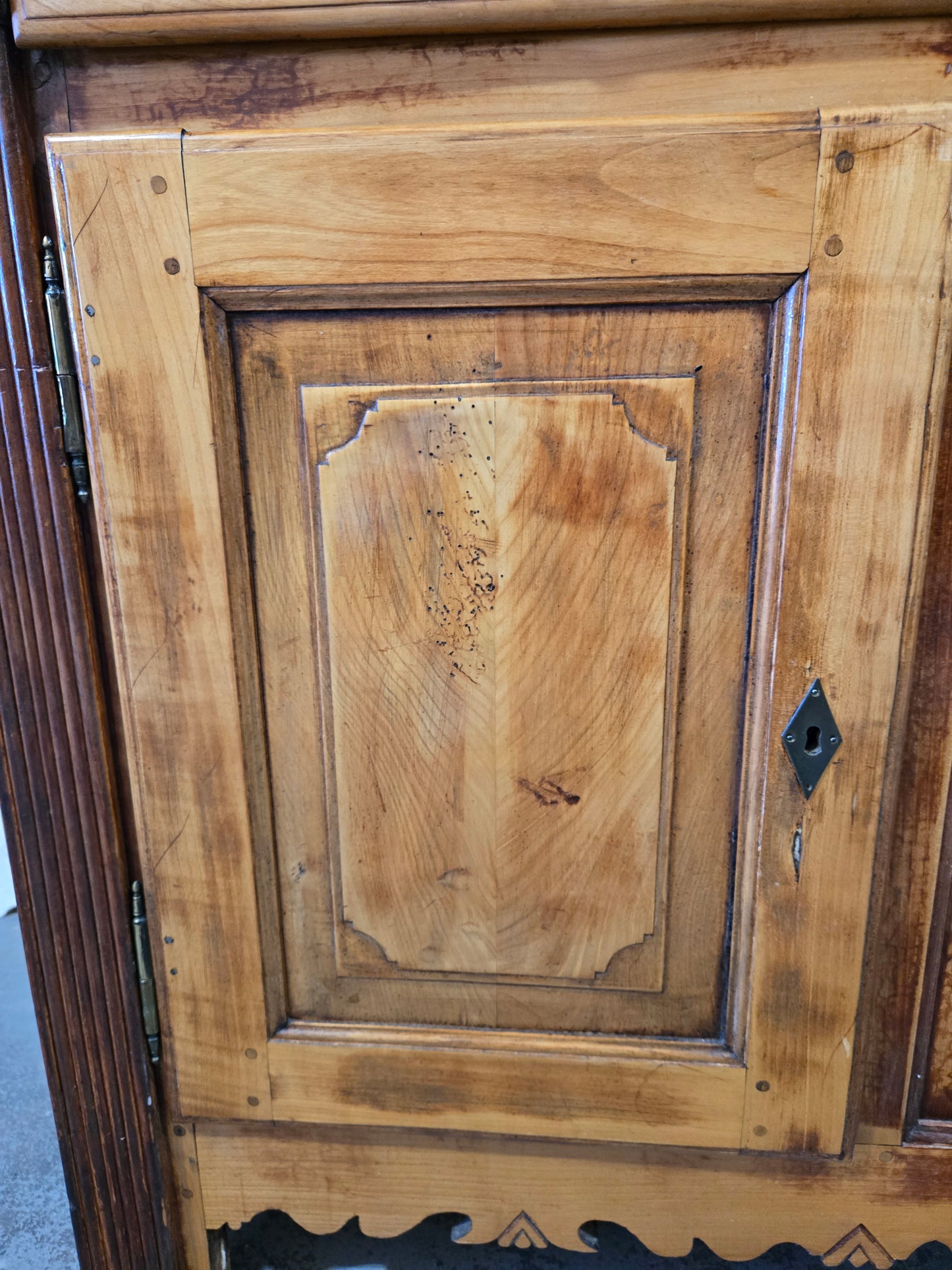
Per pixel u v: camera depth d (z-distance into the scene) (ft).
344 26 2.08
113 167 2.18
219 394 2.35
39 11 2.10
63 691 2.59
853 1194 2.80
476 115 2.17
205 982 2.76
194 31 2.10
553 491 2.37
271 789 2.67
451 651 2.50
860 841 2.44
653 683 2.48
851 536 2.26
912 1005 2.62
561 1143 2.85
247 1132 2.94
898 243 2.08
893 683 2.33
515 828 2.62
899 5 1.99
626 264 2.16
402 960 2.77
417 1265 3.28
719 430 2.31
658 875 2.62
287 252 2.21
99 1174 2.98
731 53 2.09
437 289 2.23
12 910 5.82
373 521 2.43
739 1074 2.66
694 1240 3.34
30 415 2.39
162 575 2.45
